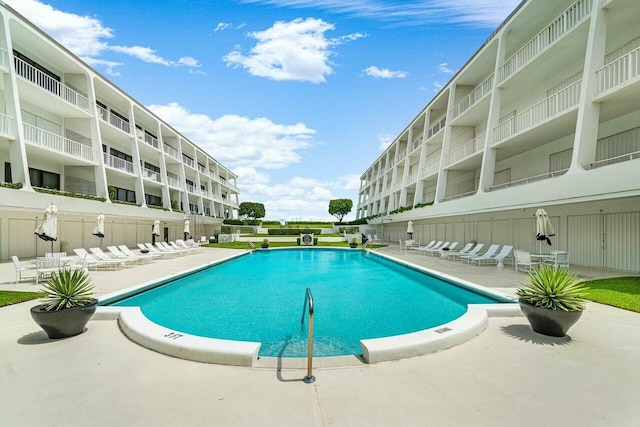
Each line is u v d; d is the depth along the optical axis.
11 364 3.53
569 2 12.21
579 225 12.23
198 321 6.35
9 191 12.73
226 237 33.03
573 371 3.35
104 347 4.06
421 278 11.55
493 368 3.44
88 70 18.59
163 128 29.92
